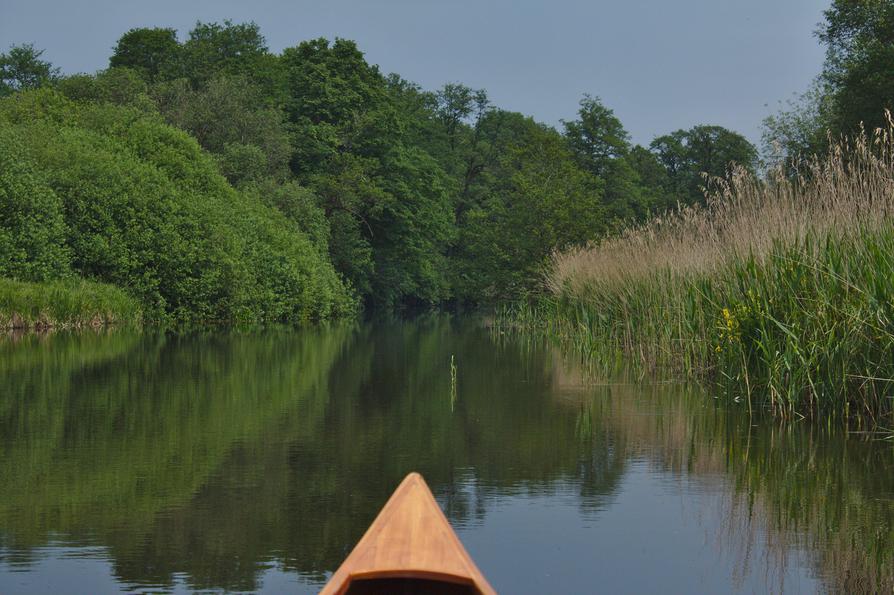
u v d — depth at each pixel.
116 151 27.64
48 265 22.27
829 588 4.36
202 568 4.50
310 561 4.63
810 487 6.32
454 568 3.53
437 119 61.97
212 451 7.41
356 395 10.95
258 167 35.78
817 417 8.99
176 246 24.50
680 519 5.52
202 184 29.17
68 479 6.36
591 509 5.75
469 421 9.03
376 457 7.25
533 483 6.43
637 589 4.34
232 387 11.45
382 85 45.00
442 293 52.12
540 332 23.94
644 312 14.28
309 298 29.20
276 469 6.76
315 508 5.65
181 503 5.73
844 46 32.28
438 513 3.96
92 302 22.02
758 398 9.98
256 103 41.50
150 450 7.42
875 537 5.16
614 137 52.34
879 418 8.45
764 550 4.93
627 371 13.62
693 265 12.49
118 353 15.55
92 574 4.41
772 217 10.10
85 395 10.50
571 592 4.30
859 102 29.22
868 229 8.77
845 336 8.52
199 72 44.03
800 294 9.23
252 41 50.47
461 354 16.98
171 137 29.31
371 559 3.58
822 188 9.77
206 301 25.39
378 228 44.38
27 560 4.61
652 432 8.40
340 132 41.41
